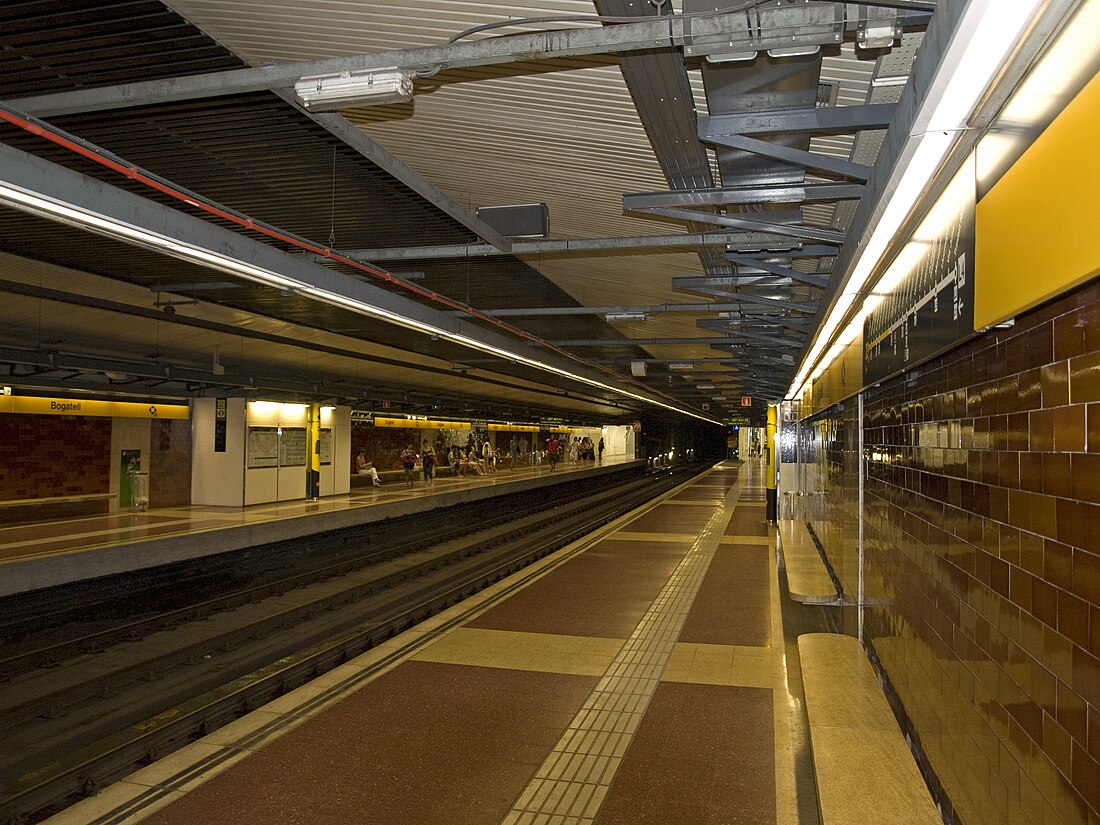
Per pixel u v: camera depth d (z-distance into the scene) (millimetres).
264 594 10938
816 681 5285
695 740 4703
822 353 9219
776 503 16641
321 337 15797
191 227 4461
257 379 15641
